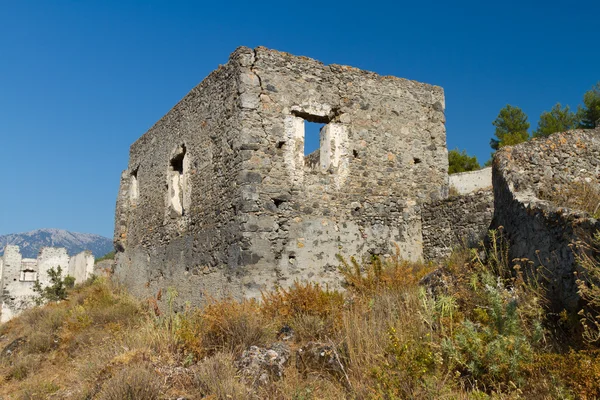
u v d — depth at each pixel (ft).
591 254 17.72
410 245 42.55
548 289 19.38
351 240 40.01
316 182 39.60
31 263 119.14
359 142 42.29
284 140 38.83
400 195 43.19
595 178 29.01
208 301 33.53
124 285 61.36
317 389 19.69
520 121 96.32
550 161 28.25
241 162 37.17
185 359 24.79
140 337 28.43
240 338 25.21
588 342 16.17
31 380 33.30
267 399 19.66
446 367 17.75
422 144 45.29
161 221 52.54
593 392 14.33
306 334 25.52
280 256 36.96
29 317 57.93
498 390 15.93
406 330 20.44
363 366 19.47
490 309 19.06
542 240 20.63
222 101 41.19
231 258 36.86
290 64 40.45
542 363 16.20
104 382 23.53
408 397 16.55
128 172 66.59
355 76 43.29
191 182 45.42
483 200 39.14
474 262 25.27
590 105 85.05
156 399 20.98
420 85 46.44
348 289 35.60
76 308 51.96
